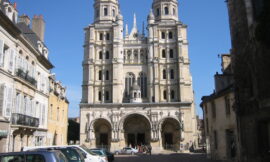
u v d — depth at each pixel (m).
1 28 26.59
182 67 78.56
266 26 18.45
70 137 89.88
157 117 73.62
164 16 84.62
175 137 75.56
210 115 37.69
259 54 20.19
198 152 66.81
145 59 82.00
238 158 27.12
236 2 24.34
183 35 82.00
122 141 73.25
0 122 26.16
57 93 45.59
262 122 20.67
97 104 75.00
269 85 19.50
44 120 39.03
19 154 12.32
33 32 40.25
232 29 25.00
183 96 76.88
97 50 82.31
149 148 62.84
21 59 31.67
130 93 78.25
